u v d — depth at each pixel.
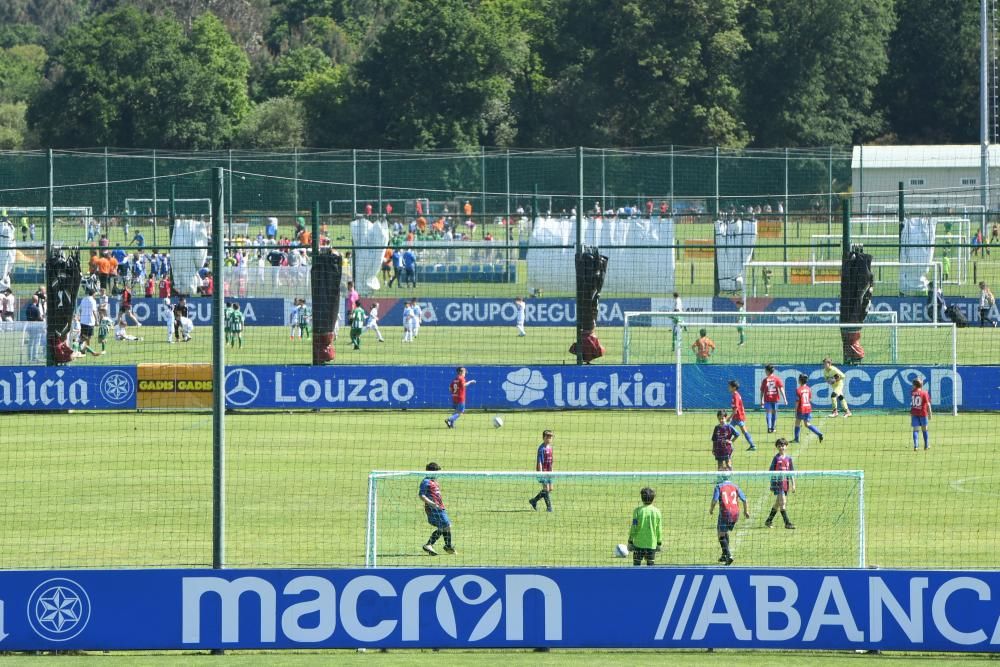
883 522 89.12
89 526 89.94
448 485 101.31
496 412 141.88
